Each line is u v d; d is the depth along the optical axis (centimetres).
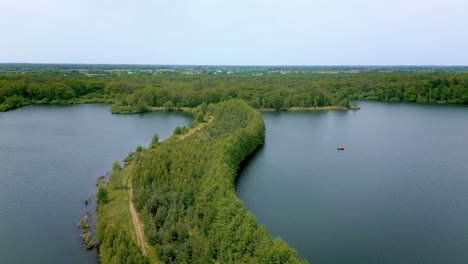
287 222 8594
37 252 7100
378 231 8281
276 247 5519
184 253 6228
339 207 9425
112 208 8219
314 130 18288
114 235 6538
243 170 12031
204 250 6184
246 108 16300
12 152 13462
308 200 9800
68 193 9819
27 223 8181
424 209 9419
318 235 8069
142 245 6738
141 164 9675
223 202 6962
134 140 15688
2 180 10656
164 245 6475
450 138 16625
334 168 12431
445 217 8994
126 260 5838
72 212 8731
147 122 19788
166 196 7919
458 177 11675
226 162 9300
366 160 13362
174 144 11438
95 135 16462
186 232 6819
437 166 12738
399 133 17675
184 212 7606
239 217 6381
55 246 7312
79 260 6862
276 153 14062
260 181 11106
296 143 15625
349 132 17838
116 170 10156
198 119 17500
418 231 8325
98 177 11025
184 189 8112
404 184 11062
